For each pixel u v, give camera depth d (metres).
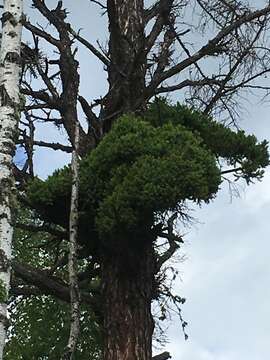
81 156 10.66
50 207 10.05
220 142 10.73
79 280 10.58
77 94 10.12
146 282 10.00
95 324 13.01
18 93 7.31
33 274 10.09
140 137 9.44
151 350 9.81
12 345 13.96
